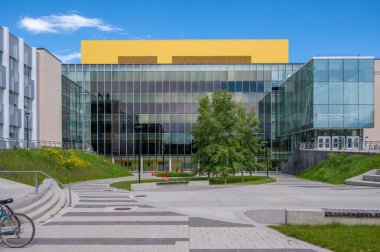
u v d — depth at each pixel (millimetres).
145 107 64062
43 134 47719
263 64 64875
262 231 11203
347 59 45469
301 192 23000
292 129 55906
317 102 45312
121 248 9289
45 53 48281
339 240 9562
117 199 19016
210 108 39219
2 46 38719
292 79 56125
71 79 64125
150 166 63625
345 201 18250
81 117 63938
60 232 11070
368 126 45031
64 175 35031
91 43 76875
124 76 64312
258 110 64562
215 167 35906
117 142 63844
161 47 76688
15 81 41500
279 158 64188
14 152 32188
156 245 9594
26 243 9430
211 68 64562
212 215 14109
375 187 26062
